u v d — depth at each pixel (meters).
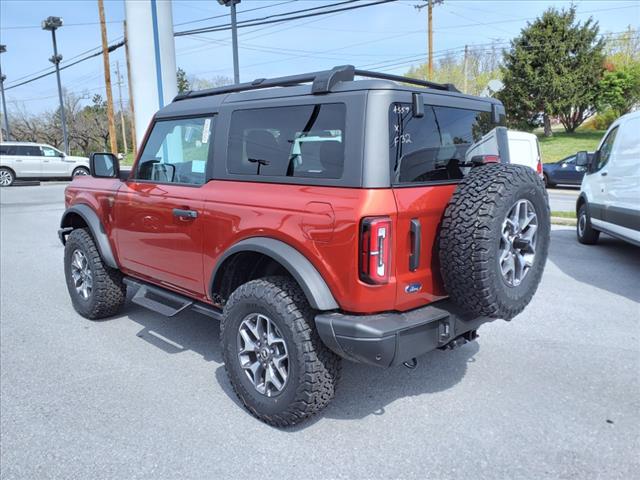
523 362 4.07
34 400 3.54
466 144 3.39
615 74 31.20
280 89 3.22
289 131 3.10
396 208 2.71
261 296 3.06
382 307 2.79
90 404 3.48
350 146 2.75
